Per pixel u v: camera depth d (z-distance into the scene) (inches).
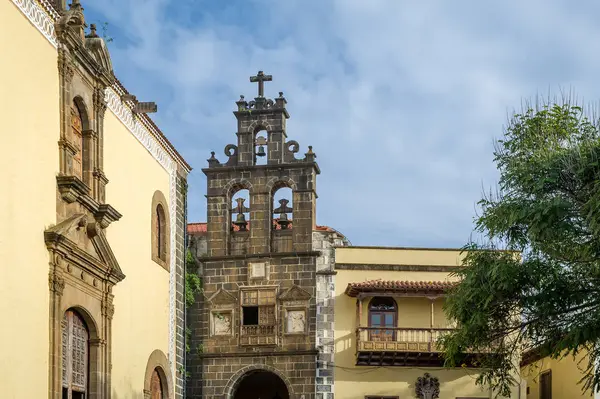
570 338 843.4
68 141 800.9
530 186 853.2
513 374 1710.1
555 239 832.3
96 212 859.4
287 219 1786.4
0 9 694.5
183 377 1170.0
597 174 818.2
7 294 687.1
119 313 936.9
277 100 1796.3
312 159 1761.8
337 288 1732.3
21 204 716.0
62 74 800.3
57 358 759.1
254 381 1931.6
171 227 1145.4
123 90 965.8
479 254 911.7
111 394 896.3
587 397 1419.8
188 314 1771.7
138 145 1027.3
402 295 1710.1
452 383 1704.0
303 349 1701.5
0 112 689.0
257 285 1734.7
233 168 1780.3
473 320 886.4
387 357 1695.4
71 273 800.3
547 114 926.4
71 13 813.2
